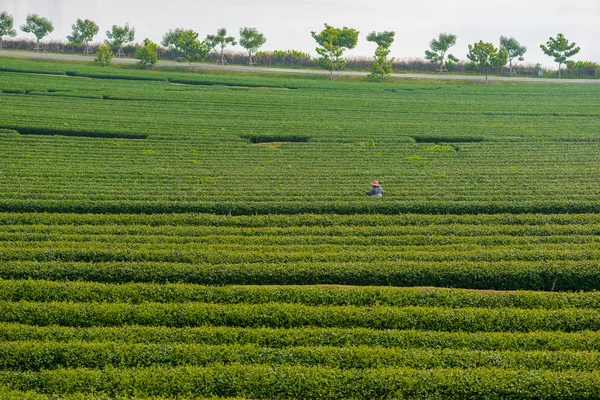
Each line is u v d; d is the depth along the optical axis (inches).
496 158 2588.6
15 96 3560.5
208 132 2947.8
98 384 896.3
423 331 1062.4
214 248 1494.8
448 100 4156.0
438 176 2256.4
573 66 5777.6
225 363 965.8
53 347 973.8
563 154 2657.5
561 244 1534.2
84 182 2065.7
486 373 918.4
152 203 1807.3
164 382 898.1
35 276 1301.7
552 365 957.2
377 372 916.6
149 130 2915.8
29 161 2315.5
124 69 4795.8
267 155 2608.3
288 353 975.6
